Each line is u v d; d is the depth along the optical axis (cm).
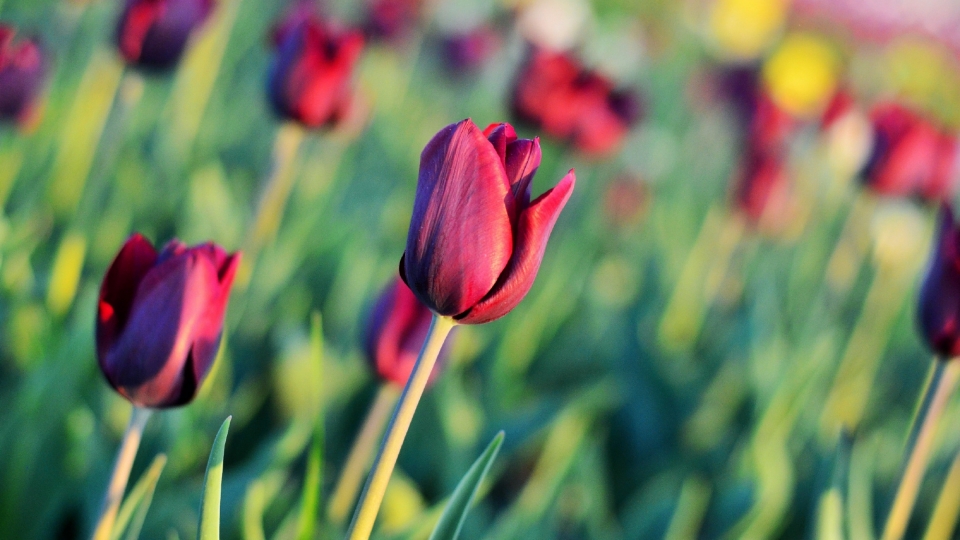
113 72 135
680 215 254
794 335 199
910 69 587
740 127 277
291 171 171
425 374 80
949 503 116
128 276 83
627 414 158
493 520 136
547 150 182
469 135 78
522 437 126
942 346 94
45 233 139
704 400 163
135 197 155
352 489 101
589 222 215
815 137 273
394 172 244
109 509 85
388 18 208
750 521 112
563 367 173
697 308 202
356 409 135
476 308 79
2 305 108
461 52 268
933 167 153
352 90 106
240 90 247
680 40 514
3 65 103
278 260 142
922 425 95
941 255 93
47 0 165
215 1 112
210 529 80
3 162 120
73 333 101
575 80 151
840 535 98
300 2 178
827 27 699
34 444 100
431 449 129
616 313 185
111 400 110
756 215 191
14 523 100
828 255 251
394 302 97
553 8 296
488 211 78
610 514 142
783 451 126
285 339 128
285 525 98
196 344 83
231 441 124
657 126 339
